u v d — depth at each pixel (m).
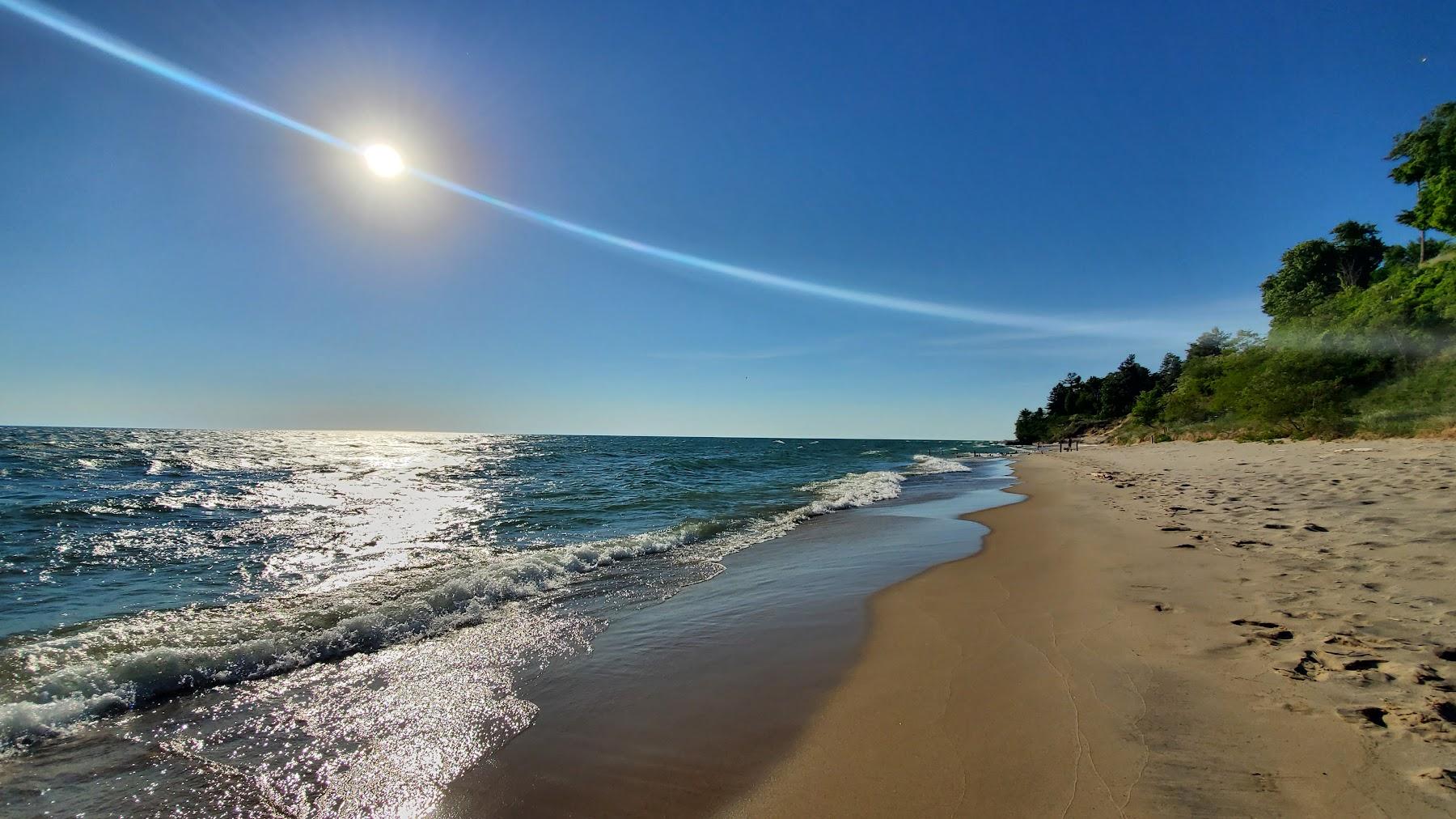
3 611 6.23
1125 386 92.00
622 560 8.43
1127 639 4.41
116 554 9.32
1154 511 10.41
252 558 8.95
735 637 5.25
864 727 3.52
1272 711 3.17
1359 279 45.69
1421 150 28.69
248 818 2.84
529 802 2.92
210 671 4.50
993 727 3.36
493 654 4.92
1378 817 2.30
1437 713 2.92
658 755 3.32
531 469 28.00
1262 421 28.28
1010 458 42.41
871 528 10.76
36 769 3.22
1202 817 2.41
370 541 10.41
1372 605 4.56
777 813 2.75
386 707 3.99
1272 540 7.12
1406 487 9.84
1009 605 5.63
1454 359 21.95
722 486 19.66
